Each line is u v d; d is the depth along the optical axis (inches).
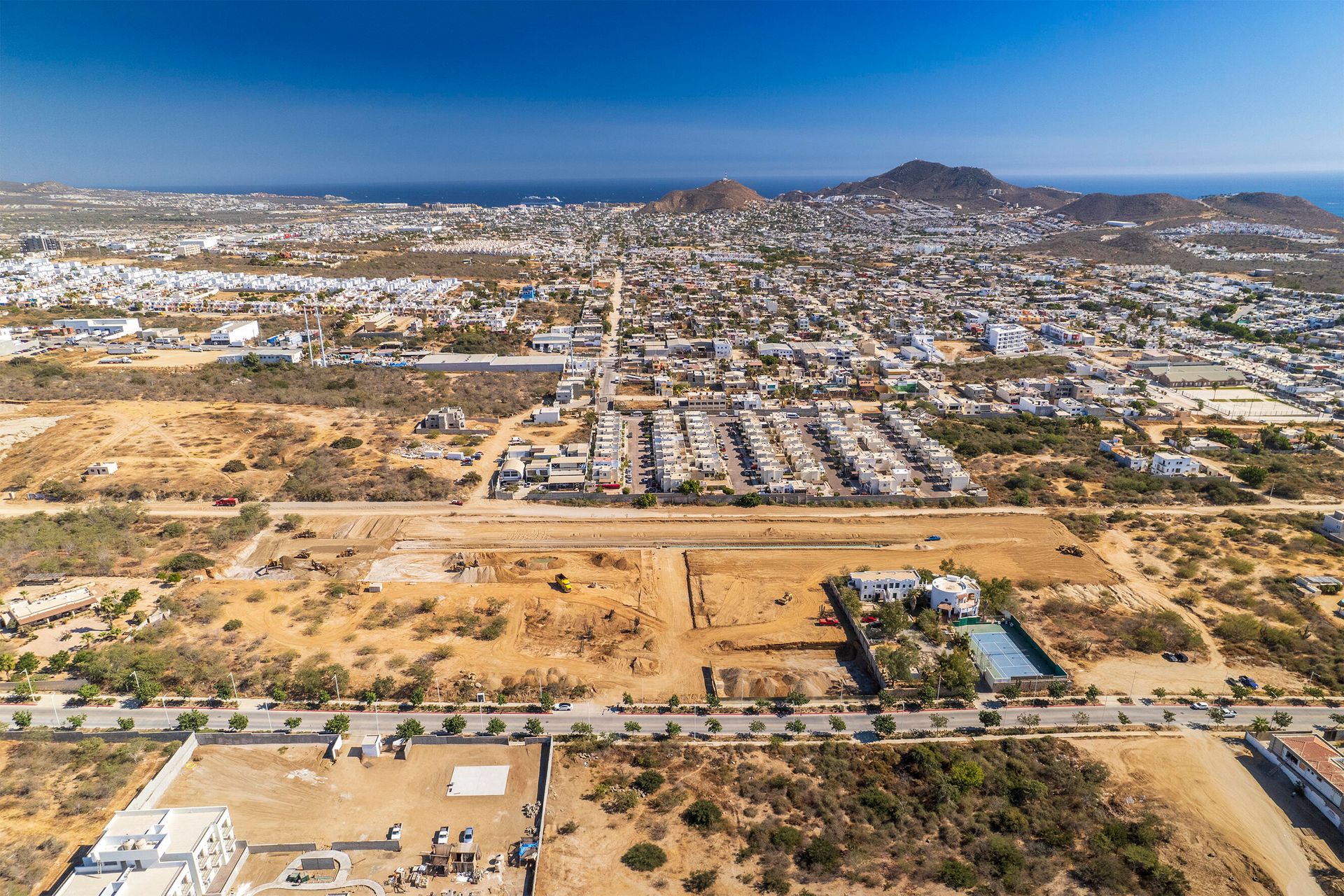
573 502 6983.3
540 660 4724.4
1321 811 3599.9
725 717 4249.5
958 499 6983.3
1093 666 4658.0
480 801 3644.2
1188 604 5280.5
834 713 4298.7
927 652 4712.1
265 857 3334.2
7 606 5073.8
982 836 3415.4
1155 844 3400.6
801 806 3624.5
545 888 3154.5
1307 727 4133.9
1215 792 3710.6
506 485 7249.0
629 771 3828.7
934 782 3725.4
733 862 3289.9
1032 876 3208.7
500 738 4008.4
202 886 3093.0
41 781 3639.3
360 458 7726.4
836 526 6535.4
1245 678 4542.3
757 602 5354.3
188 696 4328.3
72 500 6643.7
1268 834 3476.9
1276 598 5310.0
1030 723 4151.1
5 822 3380.9
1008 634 4958.2
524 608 5265.8
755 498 6919.3
